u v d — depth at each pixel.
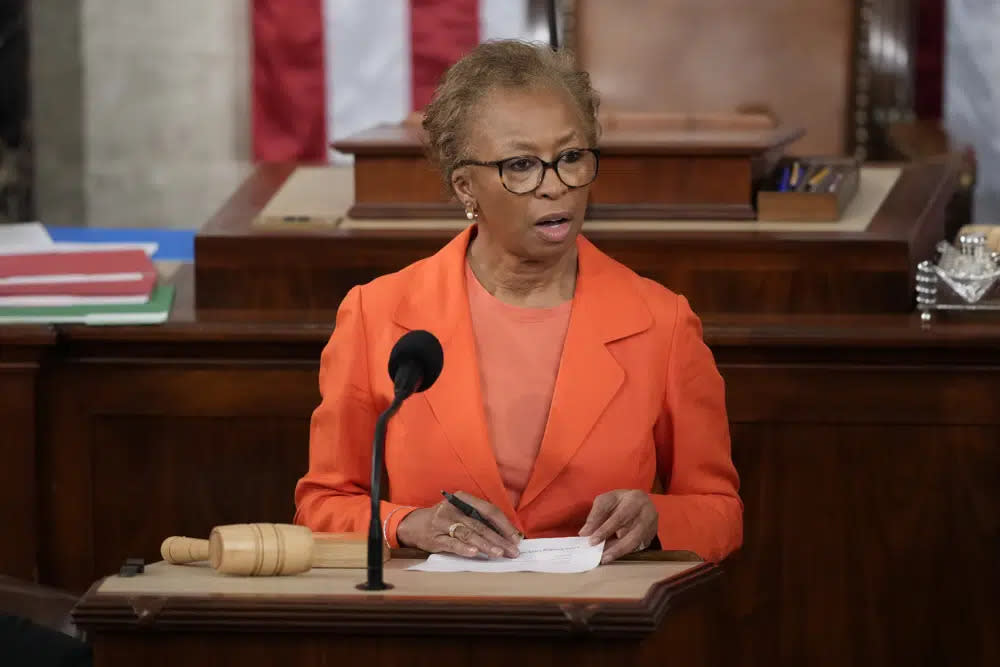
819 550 10.69
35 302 11.08
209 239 11.66
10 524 11.03
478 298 8.09
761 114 16.00
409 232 11.73
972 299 11.20
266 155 22.55
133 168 23.20
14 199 22.84
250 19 22.31
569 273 8.20
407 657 6.01
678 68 19.50
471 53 7.69
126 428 11.09
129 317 10.93
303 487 8.13
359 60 22.58
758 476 10.69
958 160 17.19
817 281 11.30
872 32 19.50
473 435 7.76
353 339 8.13
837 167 13.16
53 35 22.81
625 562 7.01
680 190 12.06
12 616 7.93
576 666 5.98
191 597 6.07
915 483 10.59
